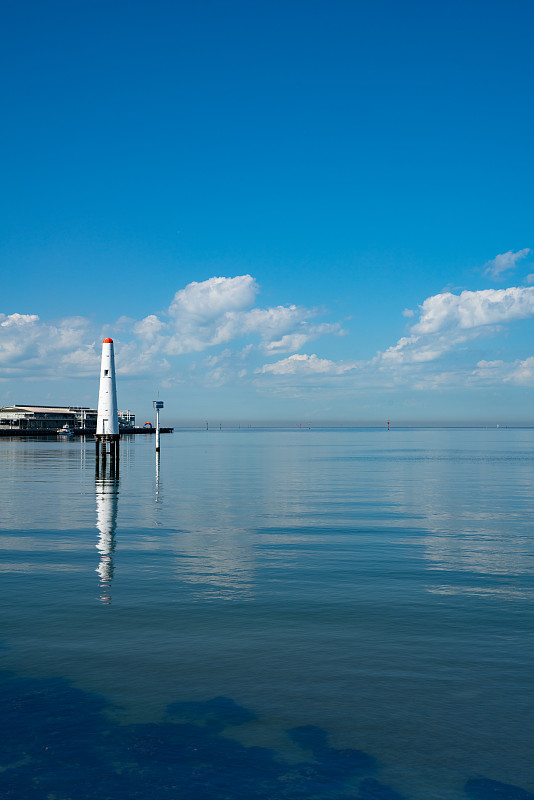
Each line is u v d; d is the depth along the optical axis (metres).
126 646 13.44
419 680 11.67
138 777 8.65
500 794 8.24
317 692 11.15
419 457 118.44
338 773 8.71
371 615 15.79
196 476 68.62
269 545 26.20
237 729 9.86
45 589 18.47
